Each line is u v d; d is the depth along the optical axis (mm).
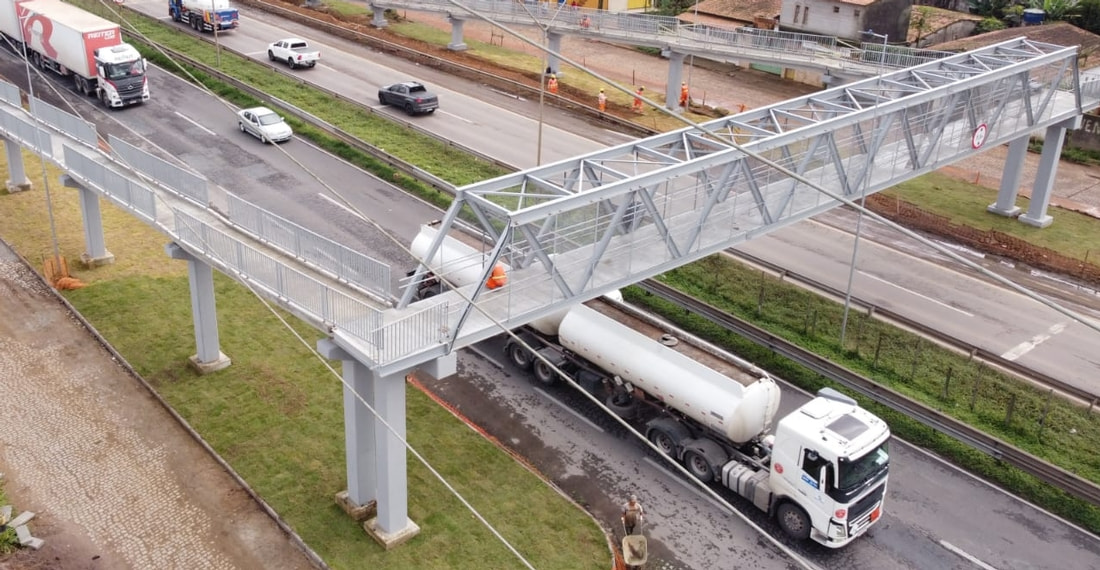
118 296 32312
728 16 71938
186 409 26359
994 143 35469
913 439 26484
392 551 21328
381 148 47344
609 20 59562
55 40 55125
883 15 63906
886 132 29281
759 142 25125
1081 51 56844
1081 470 25156
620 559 21609
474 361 30016
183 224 24703
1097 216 44250
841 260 38031
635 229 25078
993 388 28641
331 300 20188
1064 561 22172
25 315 31094
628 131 52844
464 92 58844
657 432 25500
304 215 39312
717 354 24797
